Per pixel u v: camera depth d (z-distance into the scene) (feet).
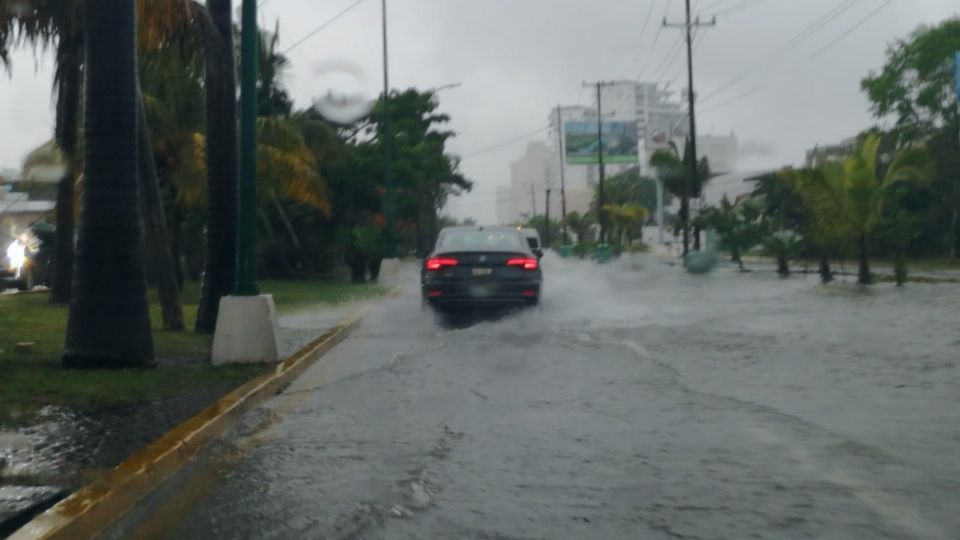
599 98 231.71
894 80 166.50
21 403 32.35
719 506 21.79
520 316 63.77
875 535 19.71
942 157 152.87
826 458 25.66
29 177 72.54
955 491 22.58
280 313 68.54
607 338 51.78
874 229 94.32
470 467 25.50
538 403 34.06
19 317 61.36
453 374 40.88
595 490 23.21
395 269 115.65
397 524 20.95
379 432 30.01
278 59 117.19
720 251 147.95
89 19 37.96
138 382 36.11
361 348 50.52
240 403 32.58
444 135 173.37
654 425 30.12
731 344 48.73
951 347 45.98
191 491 23.89
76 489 22.25
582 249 214.48
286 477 24.98
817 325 56.54
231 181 52.31
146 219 52.47
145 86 79.61
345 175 131.13
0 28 48.70
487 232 65.16
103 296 38.86
